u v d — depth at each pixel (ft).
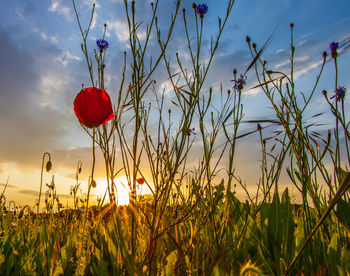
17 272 1.92
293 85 1.68
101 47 1.65
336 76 1.55
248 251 2.03
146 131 1.65
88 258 2.06
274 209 1.66
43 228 2.35
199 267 1.80
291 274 1.64
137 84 1.50
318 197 1.79
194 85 1.67
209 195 1.83
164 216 1.86
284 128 1.56
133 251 1.47
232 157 1.74
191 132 1.98
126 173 1.52
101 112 1.52
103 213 1.65
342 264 1.21
